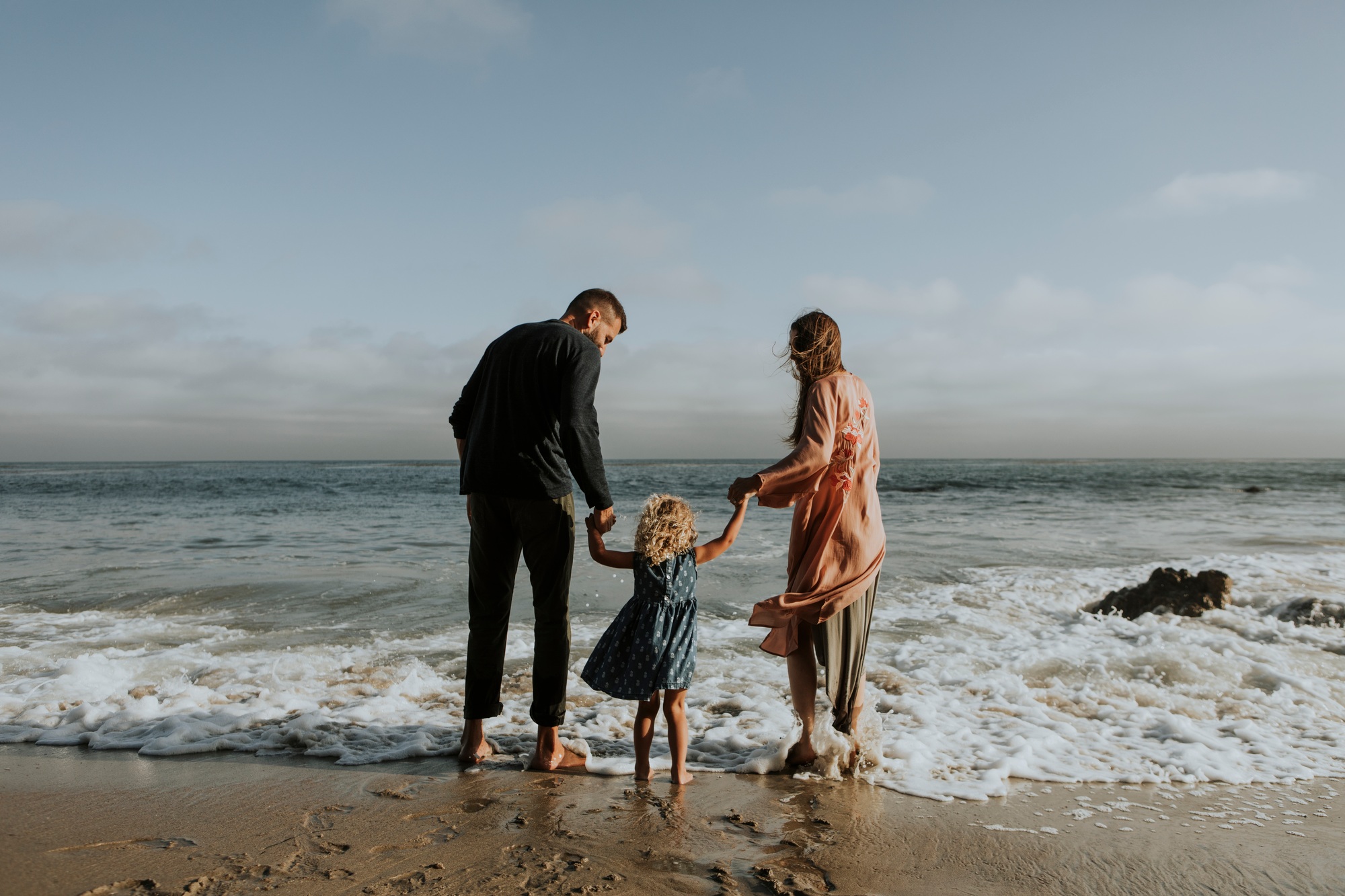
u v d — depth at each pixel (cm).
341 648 527
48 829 236
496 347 315
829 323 317
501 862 215
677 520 296
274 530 1365
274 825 241
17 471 6938
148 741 332
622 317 343
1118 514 1734
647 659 286
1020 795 281
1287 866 221
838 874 213
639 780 293
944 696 418
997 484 3444
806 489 303
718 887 203
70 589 747
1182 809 269
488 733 353
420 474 5831
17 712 374
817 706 411
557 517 304
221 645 534
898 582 806
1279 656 508
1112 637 571
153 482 3853
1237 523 1491
